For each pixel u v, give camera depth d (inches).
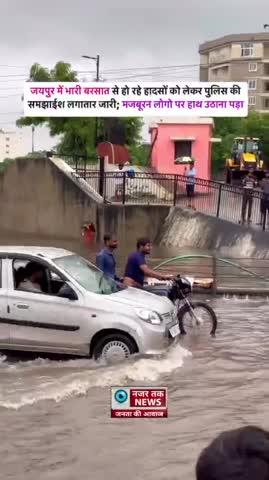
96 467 210.1
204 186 986.1
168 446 226.7
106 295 348.2
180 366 333.7
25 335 349.4
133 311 340.5
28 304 348.5
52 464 212.8
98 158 1182.9
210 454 55.1
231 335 414.0
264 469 53.4
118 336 339.6
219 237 898.1
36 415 260.2
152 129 1509.6
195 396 284.0
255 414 260.1
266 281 631.2
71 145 1549.0
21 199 1149.1
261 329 434.0
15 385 301.4
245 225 882.1
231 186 936.9
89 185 1103.0
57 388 295.4
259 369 330.0
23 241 1088.2
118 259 848.9
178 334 366.3
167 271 697.0
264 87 4020.7
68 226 1090.7
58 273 351.3
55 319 345.4
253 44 4003.4
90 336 341.4
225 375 318.3
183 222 967.0
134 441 232.1
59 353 349.4
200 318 417.1
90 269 375.9
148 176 1134.4
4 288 354.3
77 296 345.7
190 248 928.9
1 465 212.4
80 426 247.4
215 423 249.8
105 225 1029.8
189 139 1419.8
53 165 1104.8
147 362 331.6
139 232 1015.6
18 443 231.5
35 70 1509.6
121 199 1055.6
